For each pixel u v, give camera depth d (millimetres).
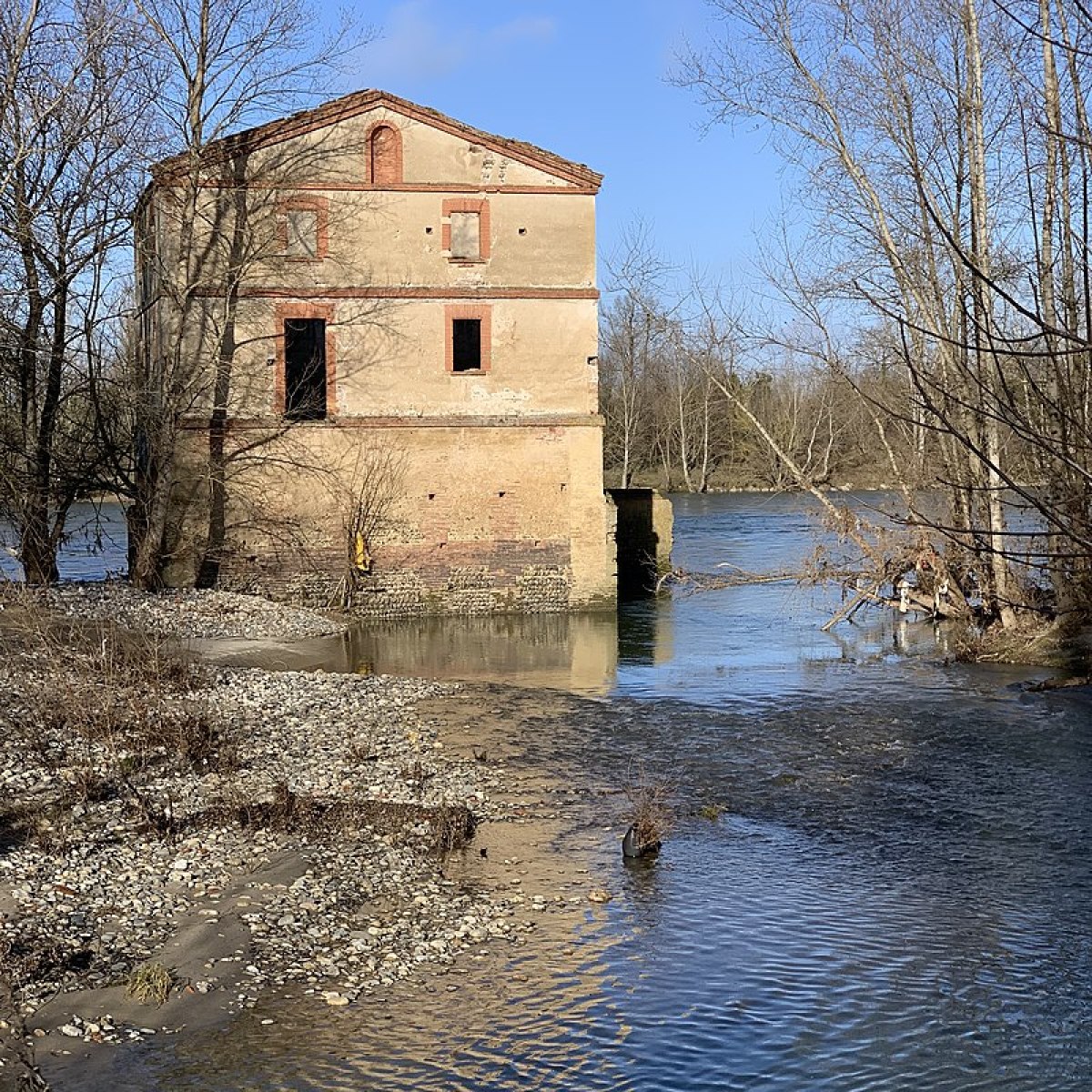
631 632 31594
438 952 11336
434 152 33125
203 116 30812
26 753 16266
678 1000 10430
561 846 14516
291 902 12180
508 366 33656
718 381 35375
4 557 38312
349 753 18156
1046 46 12258
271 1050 9461
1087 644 26281
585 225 33750
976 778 17656
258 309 32562
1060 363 9227
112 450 31688
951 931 11977
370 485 33188
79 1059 9234
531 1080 9102
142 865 12852
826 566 34000
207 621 29016
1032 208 12820
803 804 16391
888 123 26375
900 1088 9023
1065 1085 9070
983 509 26766
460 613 33781
